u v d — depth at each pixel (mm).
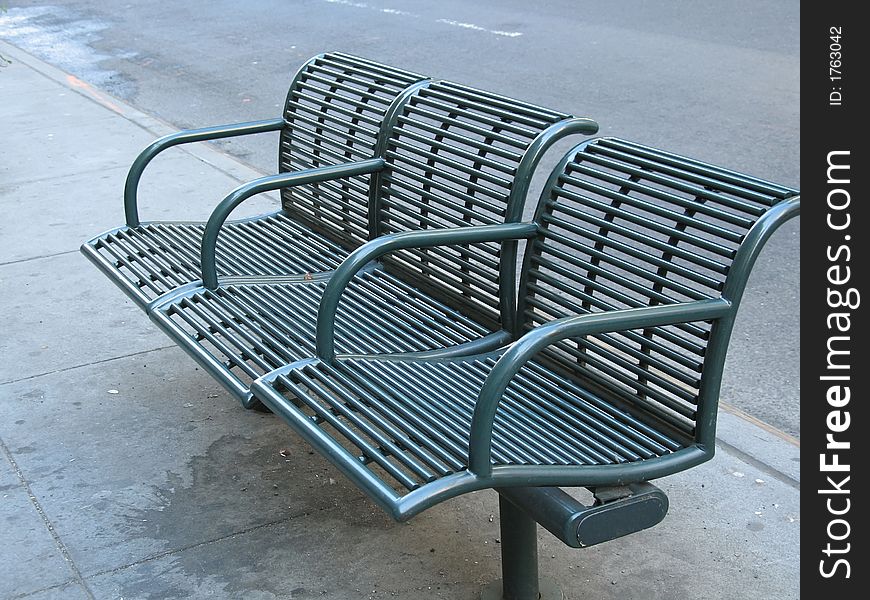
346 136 3686
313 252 3705
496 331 2998
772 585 2738
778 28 9930
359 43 10469
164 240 3775
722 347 2336
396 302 3250
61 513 3111
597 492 2273
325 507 3117
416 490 2143
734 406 3750
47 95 8727
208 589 2779
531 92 8164
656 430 2482
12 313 4449
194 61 10242
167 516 3092
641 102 7734
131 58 10539
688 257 2430
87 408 3684
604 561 2859
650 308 2260
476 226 2789
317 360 2777
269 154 7098
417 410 2502
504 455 2285
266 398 2641
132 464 3352
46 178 6383
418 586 2773
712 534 2953
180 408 3674
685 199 2496
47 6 14008
